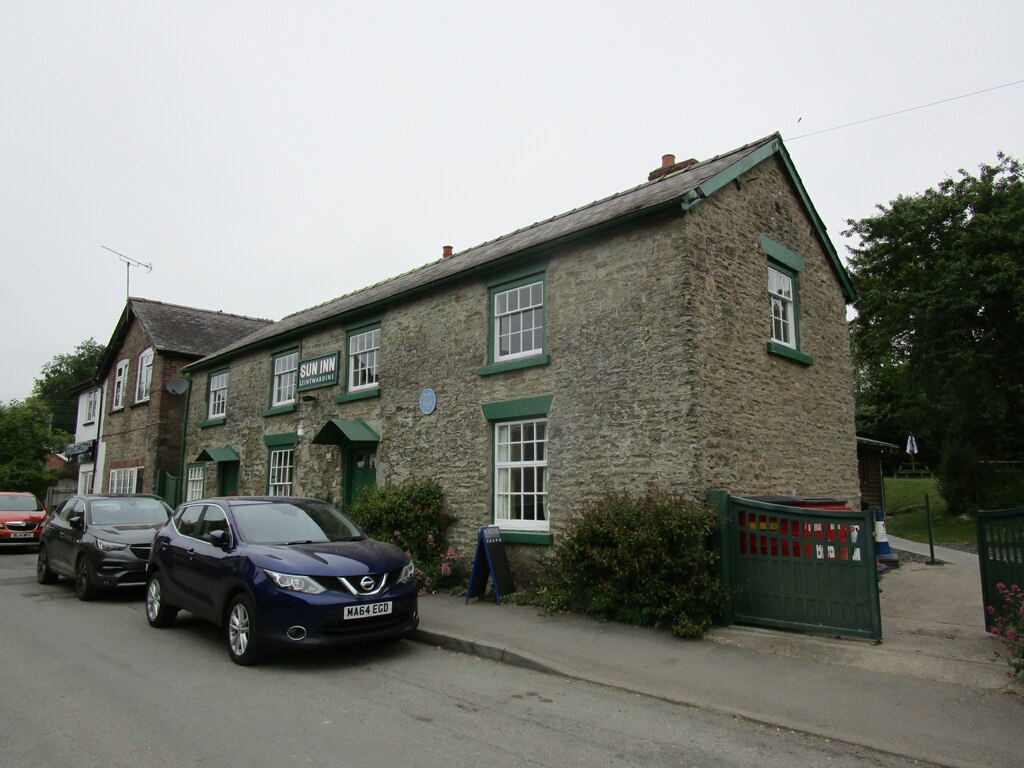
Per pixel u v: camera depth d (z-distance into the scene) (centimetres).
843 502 1020
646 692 589
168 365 2261
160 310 2575
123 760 448
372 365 1457
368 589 696
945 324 2083
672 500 830
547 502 1027
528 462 1078
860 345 2453
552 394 1045
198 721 523
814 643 710
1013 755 447
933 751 455
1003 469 2472
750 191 1080
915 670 620
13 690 605
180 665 691
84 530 1139
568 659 684
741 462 949
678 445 880
